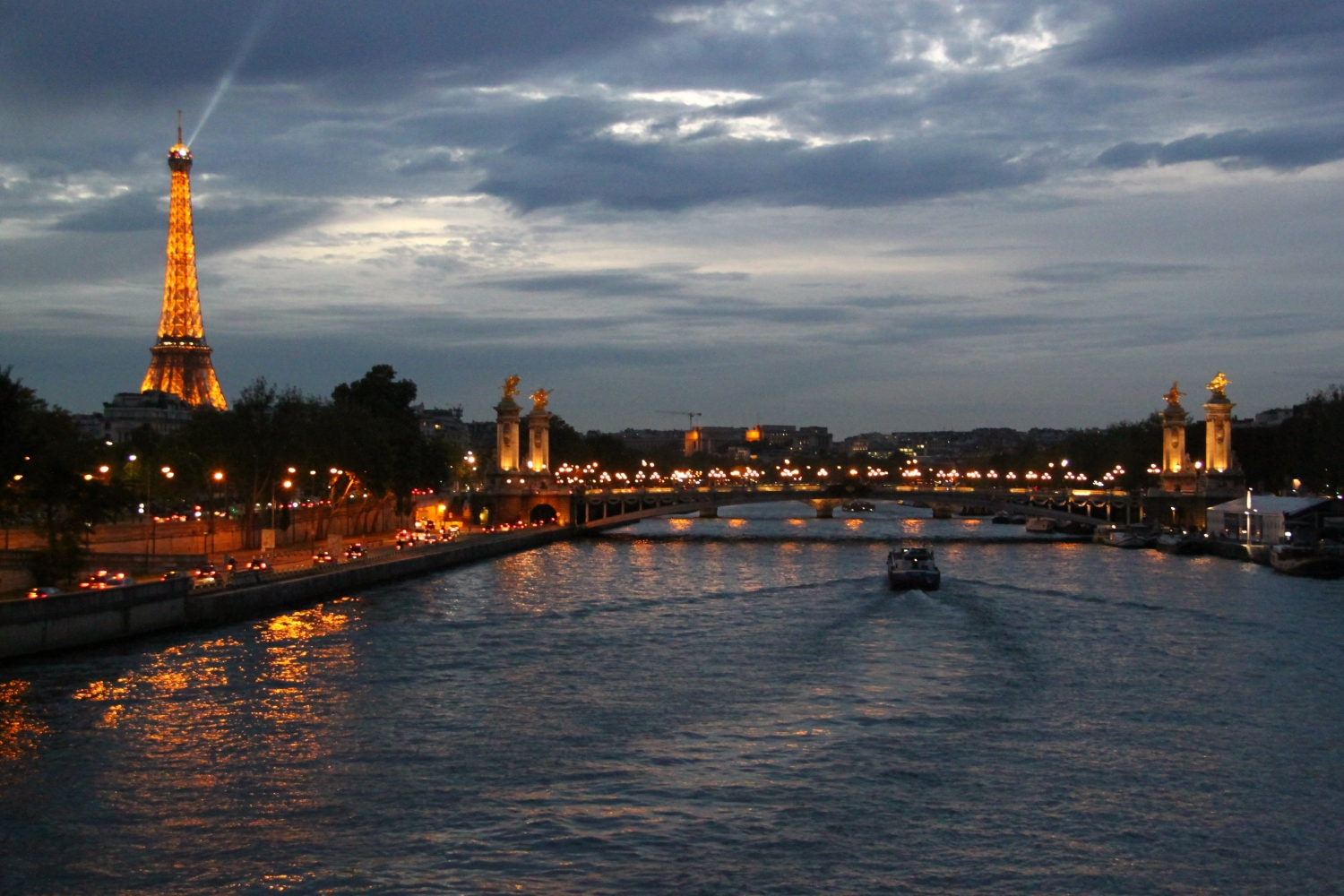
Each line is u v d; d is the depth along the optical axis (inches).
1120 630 4837.6
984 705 3560.5
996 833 2573.8
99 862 2442.2
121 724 3361.2
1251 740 3233.3
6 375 4746.6
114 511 5339.6
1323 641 4606.3
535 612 5452.8
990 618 5137.8
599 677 3959.2
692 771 2940.5
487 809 2691.9
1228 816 2684.5
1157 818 2669.8
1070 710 3523.6
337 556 6584.6
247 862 2436.0
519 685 3841.0
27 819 2655.0
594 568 7632.9
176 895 2303.2
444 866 2404.0
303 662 4207.7
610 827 2586.1
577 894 2287.2
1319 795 2817.4
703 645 4537.4
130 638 4564.5
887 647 4446.4
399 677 3961.6
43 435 5511.8
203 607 4950.8
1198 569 7450.8
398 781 2876.5
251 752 3107.8
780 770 2947.8
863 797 2770.7
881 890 2311.8
